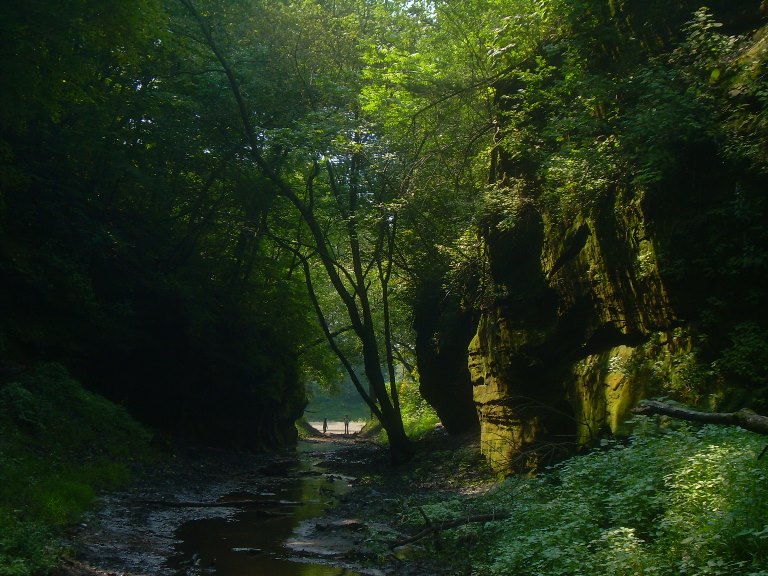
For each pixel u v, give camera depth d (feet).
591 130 39.50
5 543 25.90
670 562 21.18
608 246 39.83
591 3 42.19
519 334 48.49
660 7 39.14
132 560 31.14
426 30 63.46
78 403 58.13
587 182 39.96
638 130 34.06
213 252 89.56
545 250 47.44
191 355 80.18
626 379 37.11
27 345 58.80
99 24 48.96
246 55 74.79
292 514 45.78
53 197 62.03
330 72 77.77
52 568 26.03
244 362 89.30
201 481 59.88
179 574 29.53
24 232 60.44
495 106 56.18
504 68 55.36
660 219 35.47
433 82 59.52
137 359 73.72
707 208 33.65
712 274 32.91
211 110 74.84
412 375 116.06
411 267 81.71
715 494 22.41
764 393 29.84
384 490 56.29
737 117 32.32
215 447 87.81
